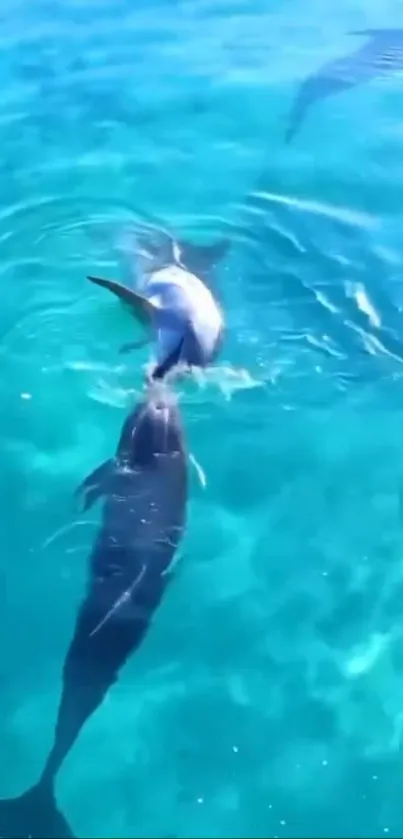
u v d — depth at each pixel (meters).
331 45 10.32
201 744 5.41
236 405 6.85
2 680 5.62
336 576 6.06
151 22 10.88
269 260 7.84
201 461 6.57
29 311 7.48
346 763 5.34
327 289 7.58
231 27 10.73
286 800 5.22
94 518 6.24
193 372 6.81
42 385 7.00
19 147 9.09
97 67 10.10
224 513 6.33
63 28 10.77
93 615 5.38
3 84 9.90
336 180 8.64
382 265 7.76
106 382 6.97
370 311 7.40
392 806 5.19
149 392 6.31
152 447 5.97
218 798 5.21
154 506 5.79
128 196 8.52
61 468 6.51
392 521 6.31
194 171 8.78
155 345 6.80
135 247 7.92
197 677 5.66
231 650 5.77
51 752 5.20
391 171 8.73
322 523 6.30
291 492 6.45
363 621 5.88
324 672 5.68
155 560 5.61
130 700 5.58
